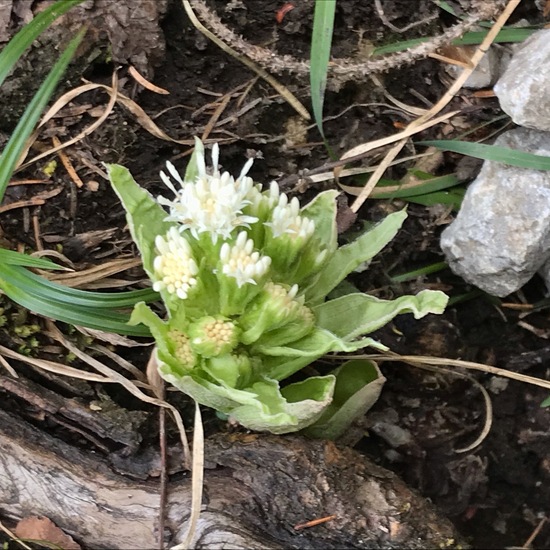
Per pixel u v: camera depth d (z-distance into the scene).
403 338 0.35
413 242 0.35
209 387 0.27
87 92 0.33
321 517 0.28
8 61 0.29
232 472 0.29
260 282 0.27
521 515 0.34
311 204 0.29
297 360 0.28
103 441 0.29
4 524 0.29
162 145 0.34
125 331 0.29
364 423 0.33
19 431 0.29
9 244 0.31
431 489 0.34
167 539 0.28
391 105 0.35
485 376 0.35
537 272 0.35
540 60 0.30
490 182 0.32
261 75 0.35
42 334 0.31
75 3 0.31
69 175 0.32
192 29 0.35
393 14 0.35
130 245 0.32
